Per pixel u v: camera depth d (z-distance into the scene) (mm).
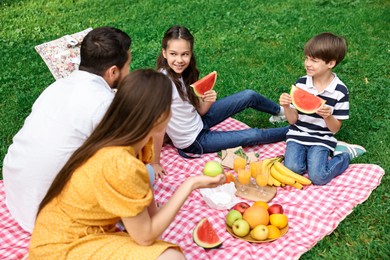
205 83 4074
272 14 7348
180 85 3994
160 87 2383
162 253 2518
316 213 3490
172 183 3922
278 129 4414
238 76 5680
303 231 3359
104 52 3016
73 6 8078
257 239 3229
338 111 3912
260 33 6730
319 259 3145
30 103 5242
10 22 7445
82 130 2842
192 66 4109
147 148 2904
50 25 7344
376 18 6941
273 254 3146
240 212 3439
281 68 5820
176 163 4211
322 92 3920
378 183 3768
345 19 6980
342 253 3191
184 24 7176
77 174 2453
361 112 4773
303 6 7594
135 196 2398
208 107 4301
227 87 5477
